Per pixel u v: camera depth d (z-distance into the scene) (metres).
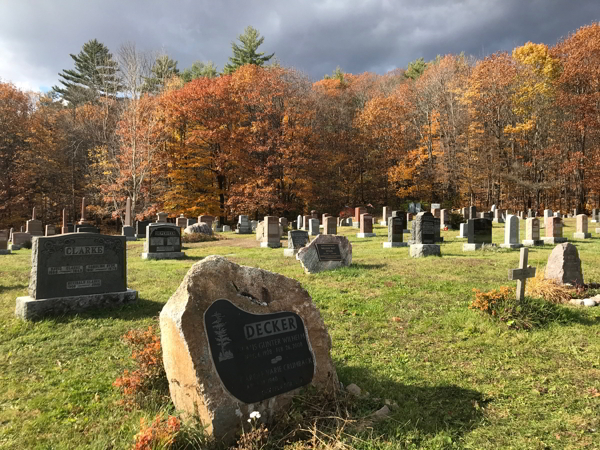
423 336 6.47
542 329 6.48
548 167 45.97
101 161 44.97
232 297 3.87
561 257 9.16
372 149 57.22
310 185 46.94
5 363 5.57
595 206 45.06
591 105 37.50
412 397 4.43
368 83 68.69
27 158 46.91
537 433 3.69
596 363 5.18
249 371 3.67
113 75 53.47
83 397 4.59
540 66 45.06
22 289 10.40
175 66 67.50
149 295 9.46
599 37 37.78
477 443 3.55
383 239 24.08
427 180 52.09
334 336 6.53
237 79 49.03
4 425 4.04
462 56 58.16
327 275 11.63
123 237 8.65
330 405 3.93
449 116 50.53
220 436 3.36
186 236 25.77
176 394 3.76
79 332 6.72
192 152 44.81
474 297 8.35
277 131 46.75
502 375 4.95
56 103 61.31
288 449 3.31
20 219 46.69
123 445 3.59
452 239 23.30
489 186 48.41
